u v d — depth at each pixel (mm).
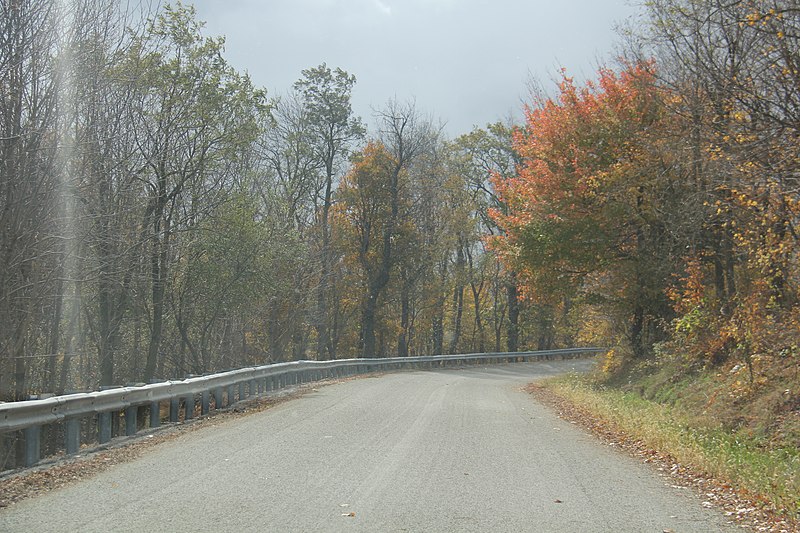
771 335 13828
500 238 27156
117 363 29938
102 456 10250
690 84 15555
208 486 8172
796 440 10344
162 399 13359
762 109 12492
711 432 12094
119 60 19219
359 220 49125
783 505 7469
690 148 15016
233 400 17703
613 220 23031
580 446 11867
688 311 19328
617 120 22578
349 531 6363
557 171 24328
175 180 27078
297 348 47156
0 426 8531
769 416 11508
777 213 12805
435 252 50594
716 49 14250
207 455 10234
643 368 22000
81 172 17141
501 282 57500
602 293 25344
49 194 16094
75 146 16578
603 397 18859
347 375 31641
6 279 15242
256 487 8125
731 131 12875
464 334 69812
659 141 19141
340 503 7398
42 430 14281
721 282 18250
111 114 19734
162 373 32281
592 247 24031
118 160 20391
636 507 7555
